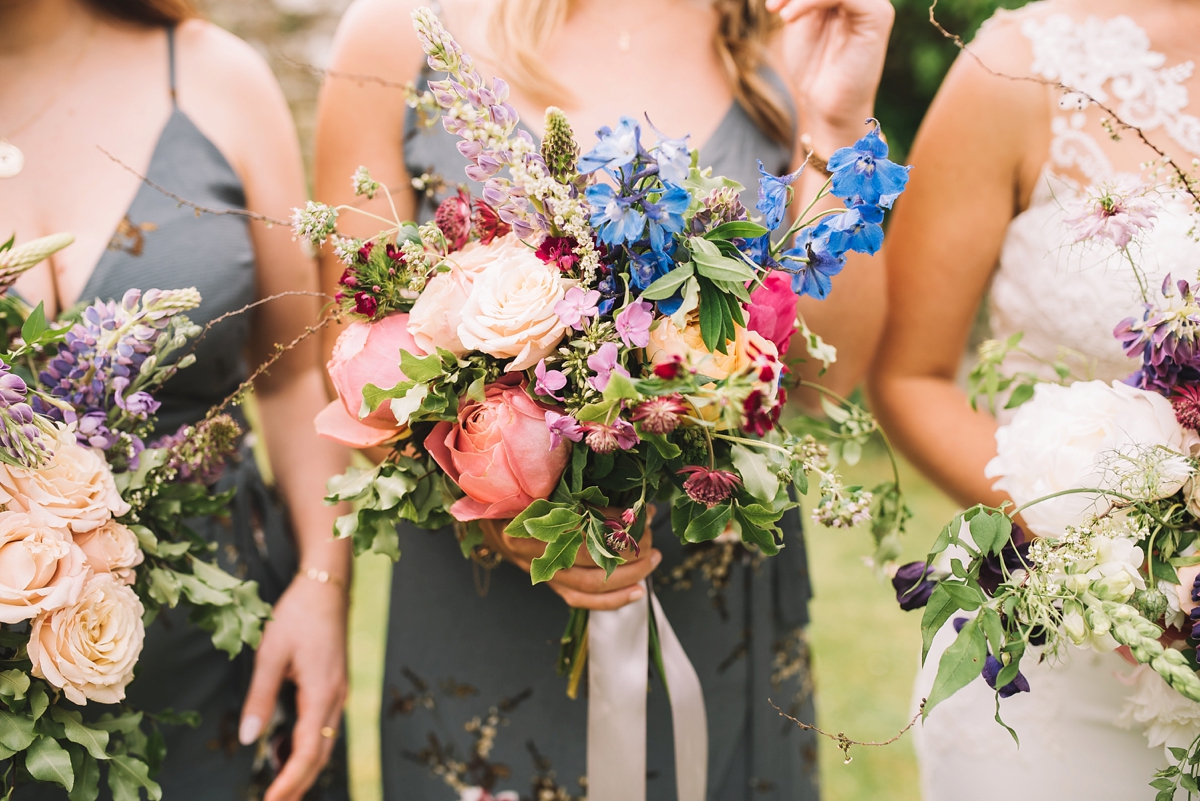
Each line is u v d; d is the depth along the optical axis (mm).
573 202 876
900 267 1547
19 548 908
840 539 4242
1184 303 958
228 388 1431
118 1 1382
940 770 1414
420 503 1040
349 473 1043
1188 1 1356
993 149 1439
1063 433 992
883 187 863
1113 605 824
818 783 1674
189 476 1188
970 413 1505
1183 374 993
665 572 1400
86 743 979
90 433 1021
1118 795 1250
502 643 1442
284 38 5598
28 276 1261
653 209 844
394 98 1370
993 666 887
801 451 959
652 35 1396
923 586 972
